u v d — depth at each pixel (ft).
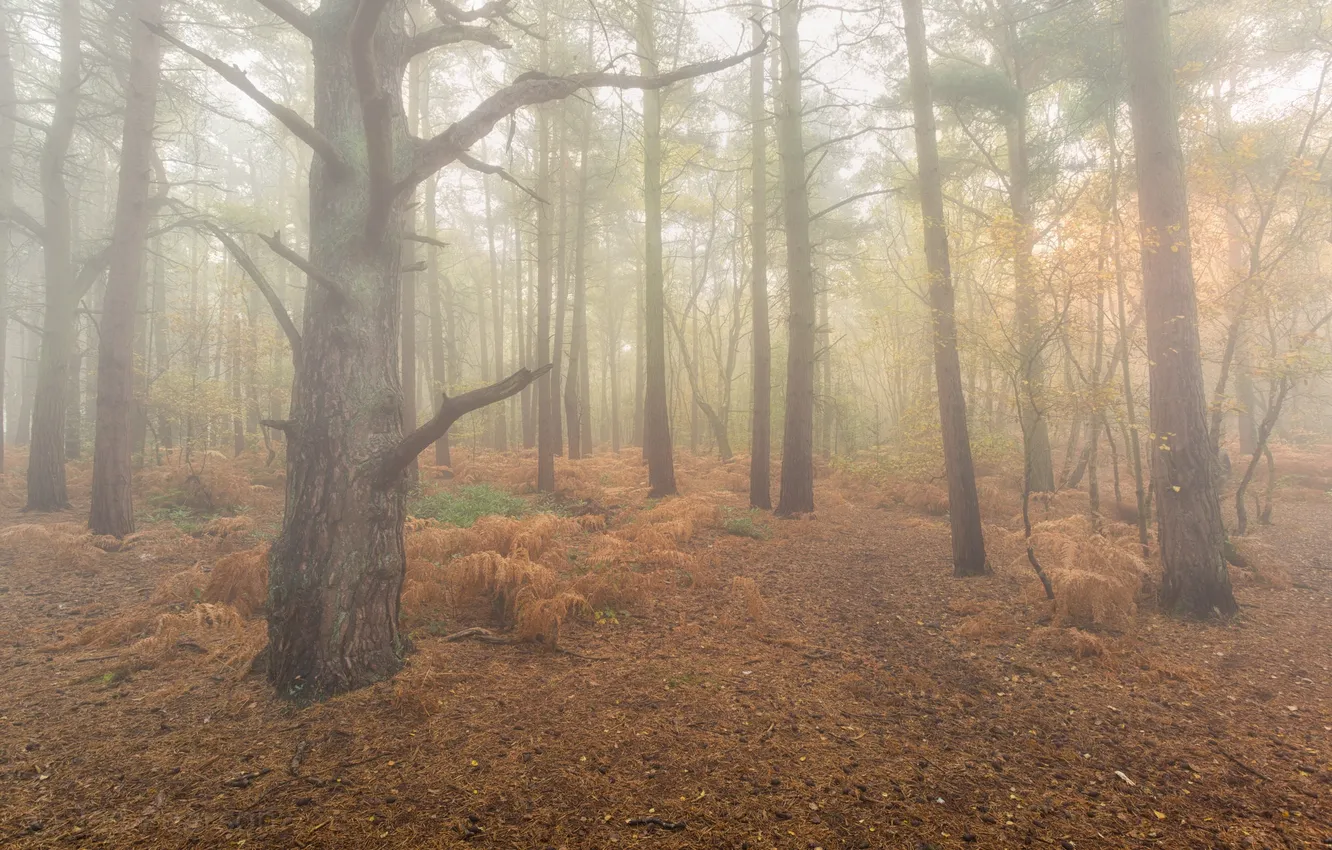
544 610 18.34
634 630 19.98
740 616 21.68
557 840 9.79
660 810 10.64
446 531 23.89
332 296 15.14
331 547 14.65
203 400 48.52
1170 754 13.01
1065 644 19.01
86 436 67.56
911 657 18.43
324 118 16.25
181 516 36.78
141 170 33.68
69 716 13.38
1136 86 23.70
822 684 16.28
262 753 12.04
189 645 17.20
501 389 14.17
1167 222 22.98
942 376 28.12
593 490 47.80
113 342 31.91
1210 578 21.53
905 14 29.07
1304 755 12.90
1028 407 26.16
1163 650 18.85
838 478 55.62
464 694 14.78
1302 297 31.55
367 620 14.98
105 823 9.84
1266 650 18.72
